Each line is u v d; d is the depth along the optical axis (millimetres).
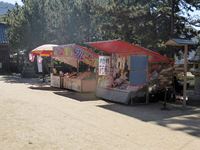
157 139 8828
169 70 15281
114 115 12023
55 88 21156
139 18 21359
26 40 31547
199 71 17969
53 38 29625
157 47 20828
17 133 9070
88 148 7844
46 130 9445
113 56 16641
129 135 9148
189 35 21375
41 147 7840
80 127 9906
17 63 38406
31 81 26266
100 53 19297
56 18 29141
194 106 14430
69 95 17625
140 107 14086
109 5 22812
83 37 27734
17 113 11797
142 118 11609
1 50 38156
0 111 12125
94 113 12273
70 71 22703
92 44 17141
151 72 15852
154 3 21172
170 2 20719
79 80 18781
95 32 26875
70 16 28062
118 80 15961
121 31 21969
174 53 20719
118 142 8422
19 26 31656
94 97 16953
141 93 15086
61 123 10367
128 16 21438
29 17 31125
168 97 15695
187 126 10484
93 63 17969
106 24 22594
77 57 18406
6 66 38344
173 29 20562
